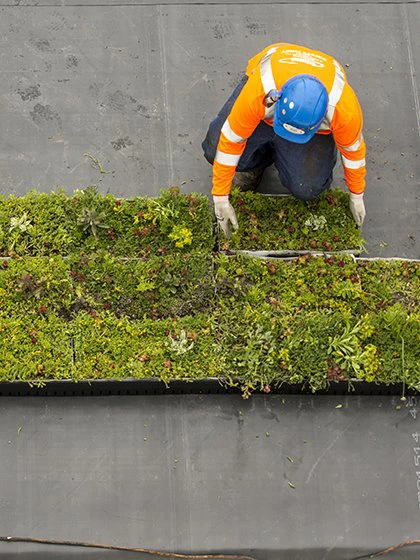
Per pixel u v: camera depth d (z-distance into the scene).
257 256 6.00
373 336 5.77
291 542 5.52
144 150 6.41
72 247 5.95
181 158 6.41
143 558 5.45
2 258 5.85
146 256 5.97
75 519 5.49
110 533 5.48
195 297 5.85
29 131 6.39
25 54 6.59
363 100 6.67
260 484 5.63
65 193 6.25
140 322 5.78
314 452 5.72
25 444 5.62
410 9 6.89
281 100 5.02
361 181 5.67
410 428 5.82
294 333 5.71
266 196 6.13
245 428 5.75
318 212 6.10
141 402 5.77
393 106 6.67
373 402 5.87
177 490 5.59
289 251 6.02
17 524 5.45
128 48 6.67
